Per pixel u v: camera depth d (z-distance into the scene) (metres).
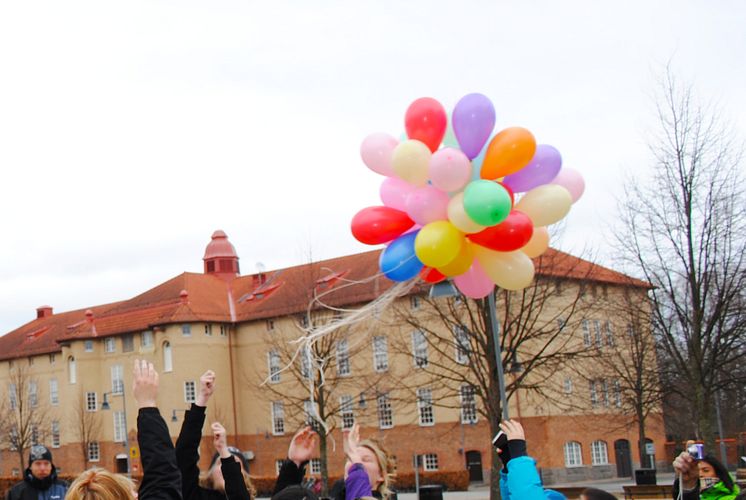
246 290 71.56
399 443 56.09
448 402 53.81
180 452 7.07
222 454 7.23
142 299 73.81
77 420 73.94
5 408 81.62
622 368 39.31
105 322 73.88
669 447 57.09
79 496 4.77
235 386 67.94
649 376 30.47
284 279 69.81
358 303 55.41
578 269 35.59
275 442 64.69
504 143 8.30
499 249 8.51
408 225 9.12
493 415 28.52
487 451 52.59
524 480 5.65
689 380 26.08
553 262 32.88
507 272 8.89
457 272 8.95
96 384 73.75
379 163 9.13
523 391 50.03
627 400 37.25
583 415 51.00
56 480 11.07
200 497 7.19
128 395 71.12
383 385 53.97
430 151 8.72
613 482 48.69
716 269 26.83
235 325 68.94
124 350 71.88
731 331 26.00
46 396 80.44
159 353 68.00
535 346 39.91
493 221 8.06
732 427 53.94
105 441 72.56
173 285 72.44
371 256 62.75
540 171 8.67
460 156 8.20
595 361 39.25
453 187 8.33
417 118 8.69
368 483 6.94
